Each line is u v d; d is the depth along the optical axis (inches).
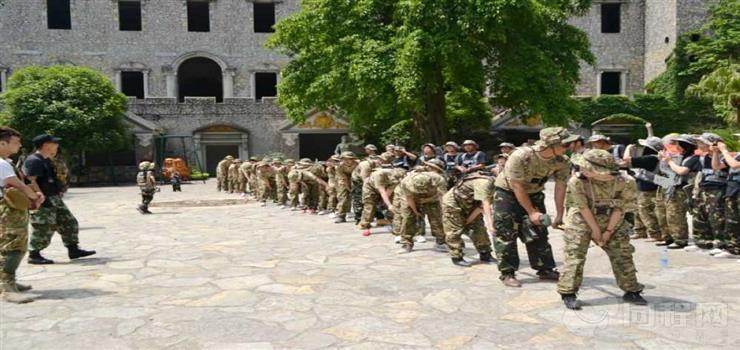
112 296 250.5
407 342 187.9
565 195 240.5
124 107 1238.9
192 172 1275.8
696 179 331.0
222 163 955.3
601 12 1483.8
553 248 358.0
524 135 1221.7
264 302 238.4
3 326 208.4
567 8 908.6
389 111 894.4
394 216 378.6
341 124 1343.5
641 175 361.1
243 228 481.7
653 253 327.9
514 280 258.4
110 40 1434.5
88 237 435.8
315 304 234.4
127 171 1310.3
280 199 666.8
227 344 188.1
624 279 223.8
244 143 1354.6
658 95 1277.1
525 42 840.9
